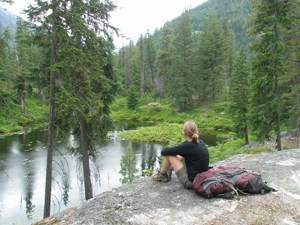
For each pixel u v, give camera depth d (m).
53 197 21.91
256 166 8.27
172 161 6.39
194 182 6.07
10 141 39.16
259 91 21.16
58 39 14.21
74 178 25.69
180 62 64.44
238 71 37.22
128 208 5.71
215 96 66.31
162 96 78.25
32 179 25.36
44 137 41.72
